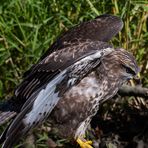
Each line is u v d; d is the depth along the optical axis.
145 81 13.88
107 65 11.98
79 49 11.04
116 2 13.94
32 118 10.62
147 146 13.05
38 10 13.75
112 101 13.62
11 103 11.29
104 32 11.97
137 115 13.64
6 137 10.38
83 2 13.92
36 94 10.64
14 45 13.47
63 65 10.88
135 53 13.89
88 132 13.43
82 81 11.74
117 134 13.49
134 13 14.00
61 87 10.88
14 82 13.44
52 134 12.84
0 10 13.77
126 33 13.84
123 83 12.66
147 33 13.84
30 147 12.69
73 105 11.76
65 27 13.81
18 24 13.57
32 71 10.88
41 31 13.75
